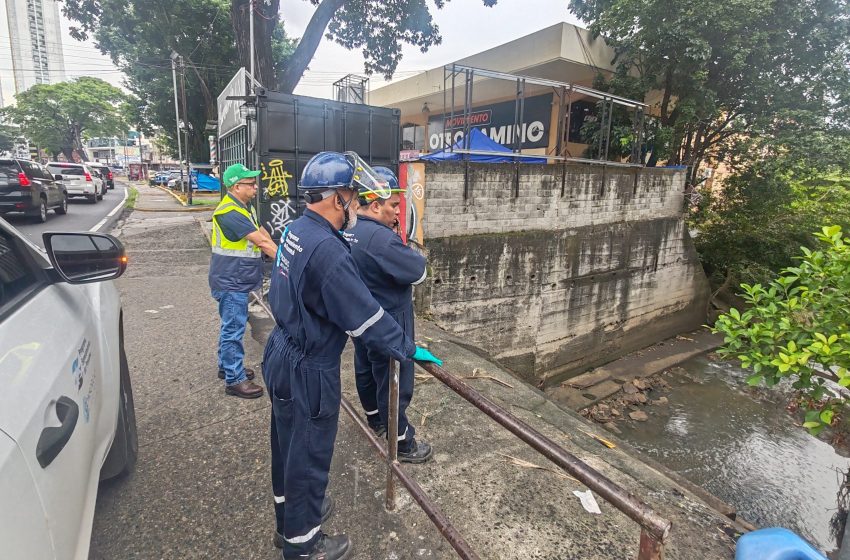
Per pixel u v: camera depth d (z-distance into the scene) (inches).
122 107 1181.1
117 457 91.3
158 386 141.0
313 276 61.9
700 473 239.8
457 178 279.6
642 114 404.5
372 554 81.6
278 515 78.1
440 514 73.4
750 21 384.2
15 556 34.6
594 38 456.8
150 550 80.6
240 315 130.6
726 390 341.7
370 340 64.3
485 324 304.8
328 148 270.1
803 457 255.8
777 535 47.6
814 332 105.7
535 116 554.6
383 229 93.3
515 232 310.8
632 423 292.0
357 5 523.2
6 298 54.7
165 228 458.9
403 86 650.2
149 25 761.0
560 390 337.1
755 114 439.5
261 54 452.8
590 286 364.5
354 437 117.0
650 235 403.5
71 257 66.8
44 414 44.8
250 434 116.5
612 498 47.1
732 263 469.4
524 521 91.7
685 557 86.5
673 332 450.0
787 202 452.4
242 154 287.1
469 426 126.3
